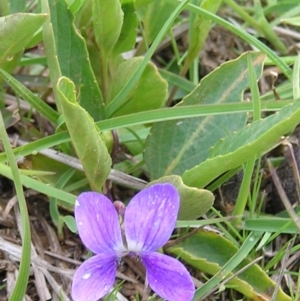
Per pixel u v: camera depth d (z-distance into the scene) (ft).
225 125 0.29
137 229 0.21
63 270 0.27
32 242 0.28
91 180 0.26
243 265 0.27
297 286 0.26
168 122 0.29
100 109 0.29
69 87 0.22
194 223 0.26
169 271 0.20
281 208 0.31
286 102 0.28
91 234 0.21
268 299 0.26
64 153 0.30
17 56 0.30
